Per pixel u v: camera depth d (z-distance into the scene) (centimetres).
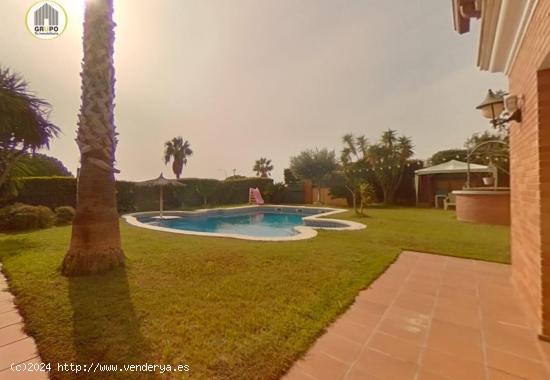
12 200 951
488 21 270
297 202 2112
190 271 364
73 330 213
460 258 460
